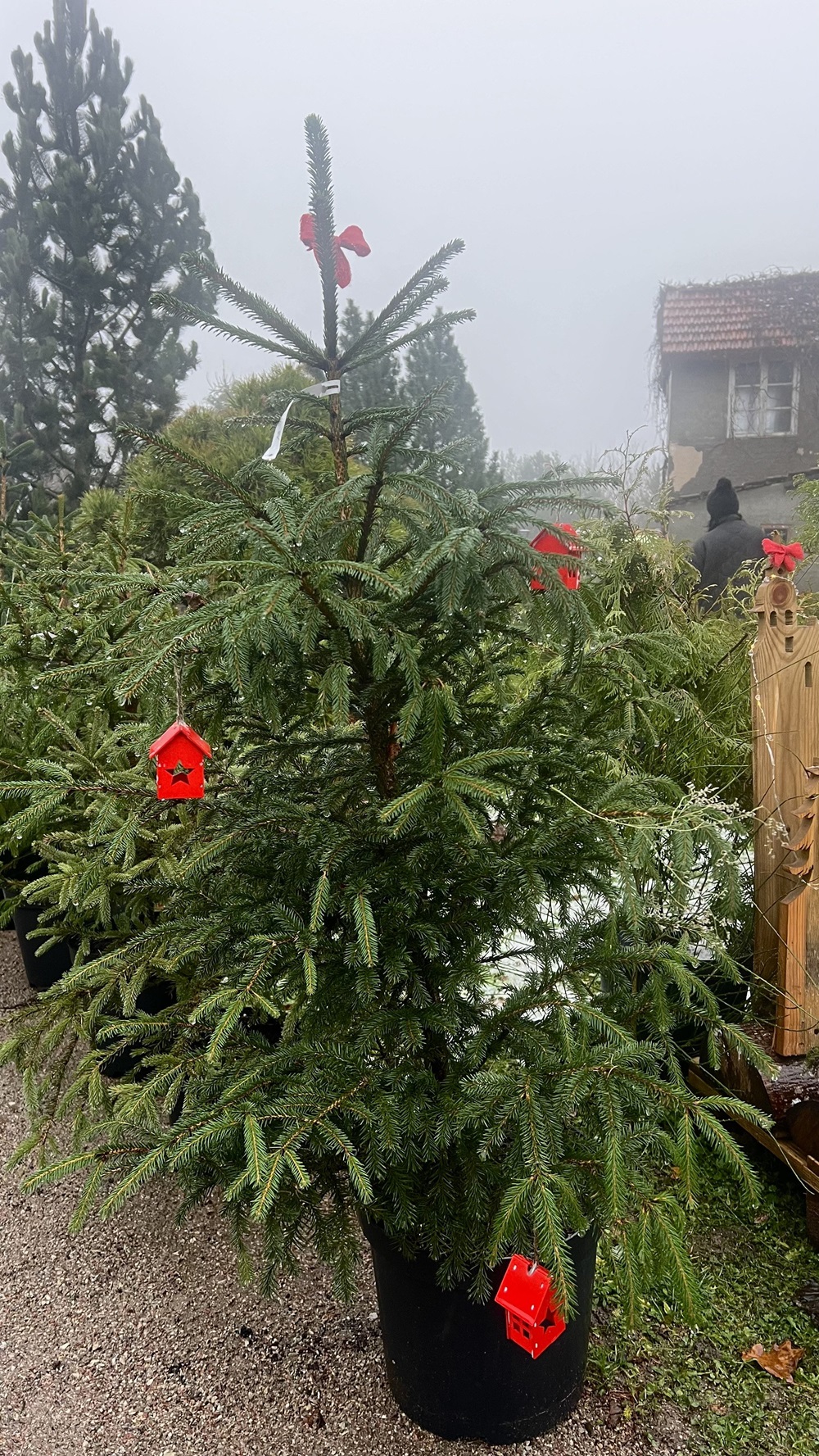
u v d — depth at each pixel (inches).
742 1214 89.0
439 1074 69.7
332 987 64.7
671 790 71.9
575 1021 64.1
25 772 129.8
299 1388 73.4
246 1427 70.1
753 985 96.5
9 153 621.6
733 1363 72.8
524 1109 53.3
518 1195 50.1
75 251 609.0
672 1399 70.0
